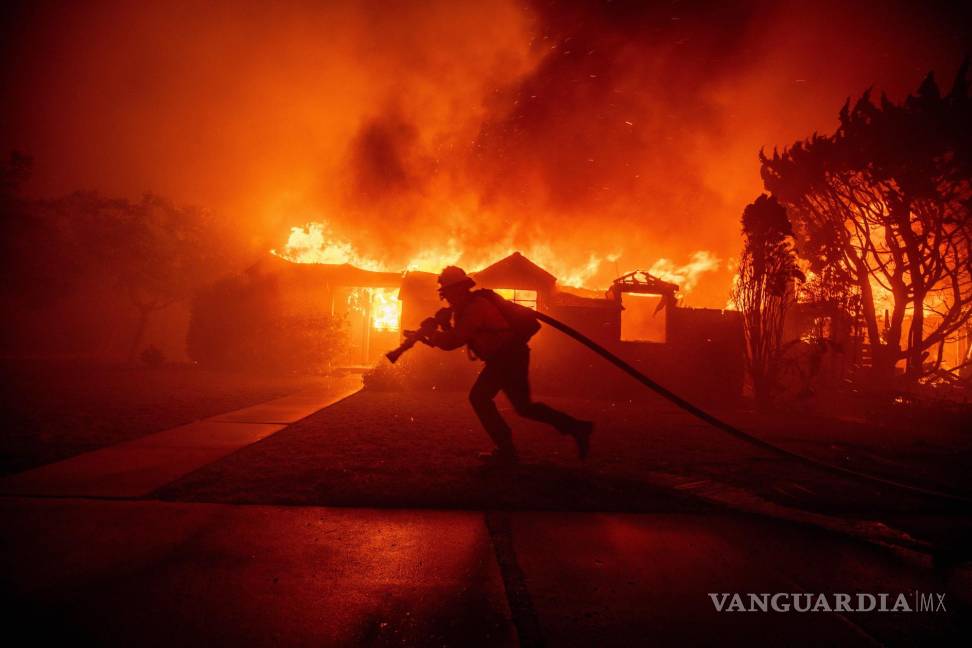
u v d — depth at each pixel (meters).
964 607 2.78
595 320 13.38
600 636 2.38
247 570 2.91
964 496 4.92
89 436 6.30
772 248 11.39
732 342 13.46
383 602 2.62
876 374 13.62
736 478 5.15
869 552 3.45
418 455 5.59
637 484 4.72
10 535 3.26
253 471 4.79
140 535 3.32
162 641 2.25
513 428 7.51
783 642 2.40
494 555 3.19
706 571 3.09
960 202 12.68
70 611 2.45
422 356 12.84
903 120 12.62
